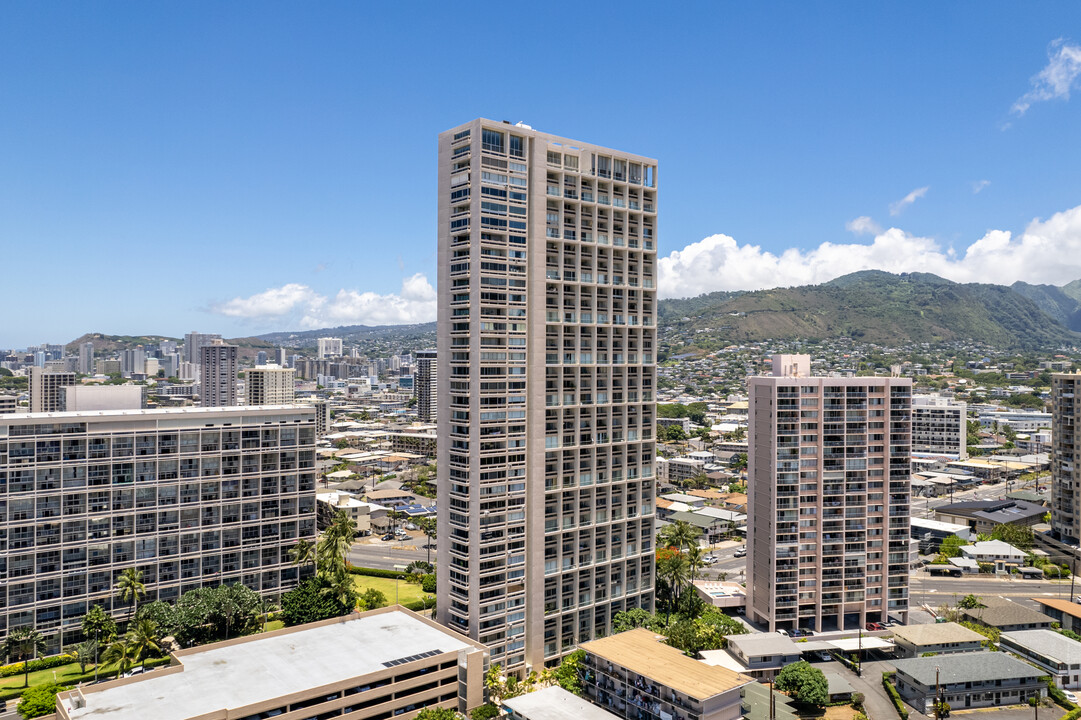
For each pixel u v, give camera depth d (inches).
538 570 6348.4
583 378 6732.3
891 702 6018.7
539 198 6338.6
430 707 5531.5
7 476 6407.5
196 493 7337.6
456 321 6240.2
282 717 4830.2
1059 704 6013.8
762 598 7377.0
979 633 7135.8
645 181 7234.3
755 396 7450.8
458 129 6215.6
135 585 6742.1
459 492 6225.4
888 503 7367.1
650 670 5467.5
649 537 7253.9
